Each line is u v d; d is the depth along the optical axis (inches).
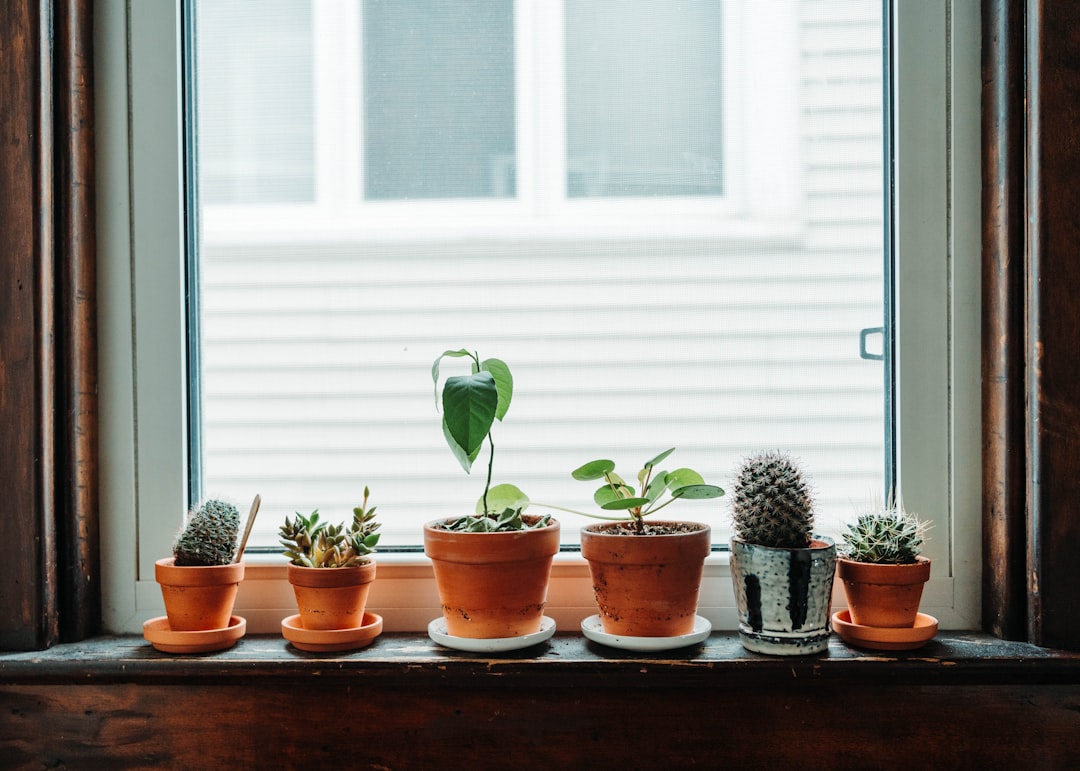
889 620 36.6
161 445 41.6
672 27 42.4
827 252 42.4
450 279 42.5
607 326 42.4
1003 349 38.5
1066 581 36.7
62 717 37.5
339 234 42.6
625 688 37.1
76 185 39.6
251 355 42.9
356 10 42.4
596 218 42.3
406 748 37.4
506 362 42.6
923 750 36.8
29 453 37.5
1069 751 36.5
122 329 41.4
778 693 37.1
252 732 37.4
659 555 36.3
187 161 42.3
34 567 37.6
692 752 37.2
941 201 41.0
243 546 39.6
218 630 37.6
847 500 42.7
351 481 42.9
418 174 42.6
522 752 37.2
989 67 39.7
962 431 40.9
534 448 42.8
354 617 38.2
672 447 42.3
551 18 42.3
